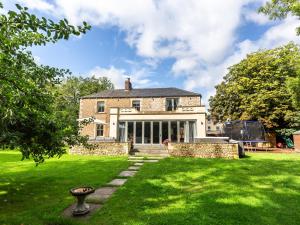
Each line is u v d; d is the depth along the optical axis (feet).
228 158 49.98
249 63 94.63
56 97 18.35
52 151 17.65
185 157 52.19
